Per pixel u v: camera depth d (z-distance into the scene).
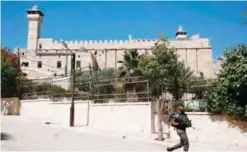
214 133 16.55
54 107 27.33
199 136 16.91
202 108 17.45
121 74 33.28
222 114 16.47
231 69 16.11
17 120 25.75
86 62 90.62
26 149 13.27
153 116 19.84
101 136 18.98
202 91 18.09
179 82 20.09
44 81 32.44
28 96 32.91
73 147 14.50
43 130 20.72
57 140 16.84
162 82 21.16
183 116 12.21
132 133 20.34
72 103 23.89
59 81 32.56
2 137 16.48
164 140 17.41
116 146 15.28
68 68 91.00
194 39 103.69
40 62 92.88
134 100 21.98
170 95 20.23
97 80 25.66
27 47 106.88
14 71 35.53
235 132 16.03
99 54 103.88
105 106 22.73
